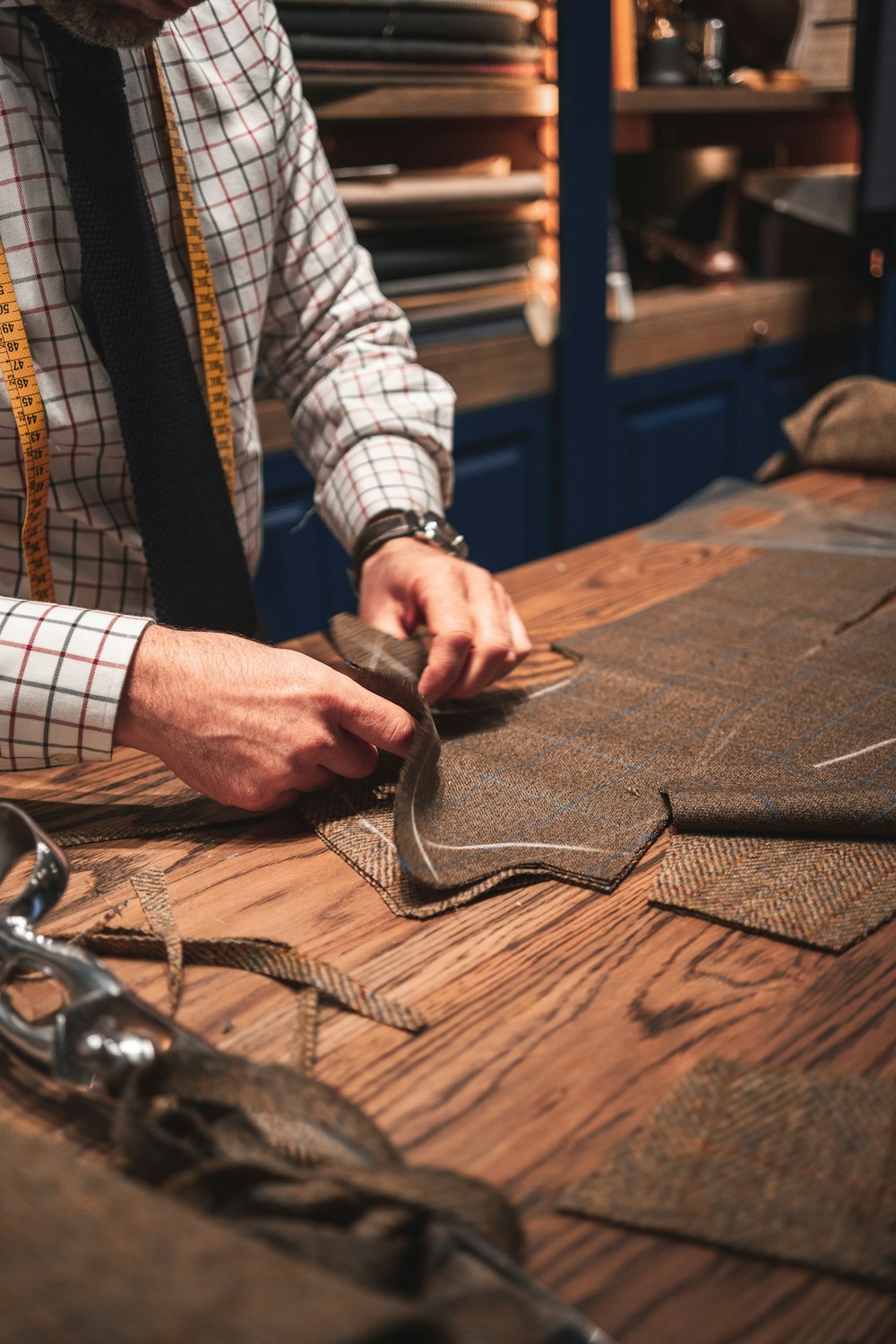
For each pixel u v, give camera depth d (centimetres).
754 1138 42
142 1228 31
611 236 239
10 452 91
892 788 69
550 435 243
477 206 207
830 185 271
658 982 54
